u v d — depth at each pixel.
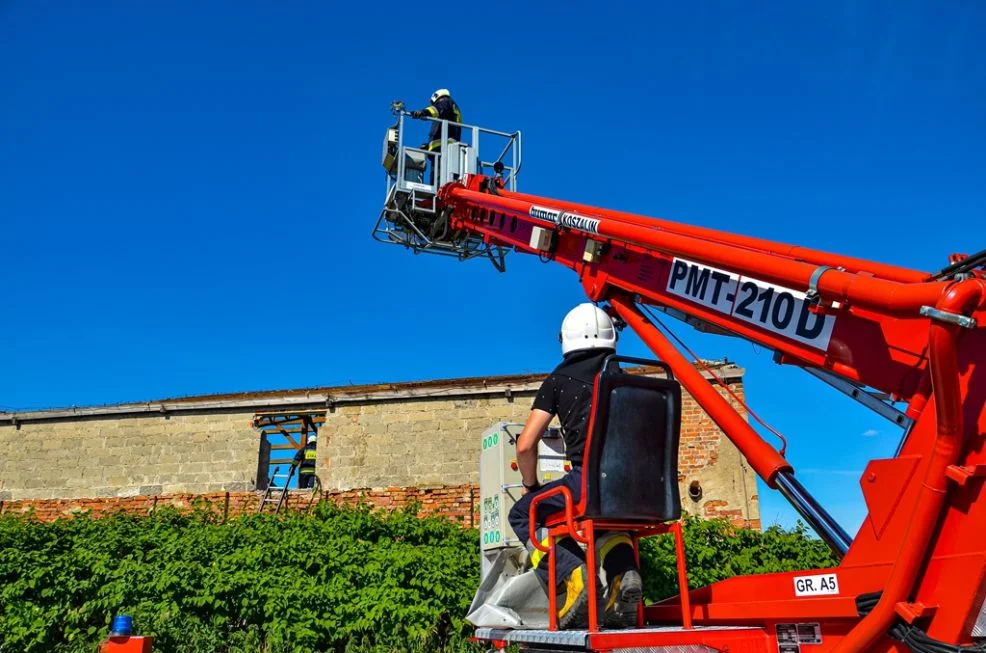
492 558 5.92
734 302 4.25
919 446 2.98
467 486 14.51
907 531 2.80
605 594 4.05
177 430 16.45
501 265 9.12
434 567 8.98
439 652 8.41
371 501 14.85
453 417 15.55
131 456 16.42
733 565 9.64
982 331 2.84
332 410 16.02
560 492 4.03
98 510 16.02
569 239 6.08
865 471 3.13
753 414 3.99
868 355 3.41
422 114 9.38
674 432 4.09
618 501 3.79
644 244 4.78
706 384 4.27
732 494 13.77
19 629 7.92
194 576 8.48
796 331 3.80
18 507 16.23
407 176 9.43
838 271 3.35
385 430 15.68
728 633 3.51
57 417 16.83
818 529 3.48
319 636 8.16
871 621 2.86
